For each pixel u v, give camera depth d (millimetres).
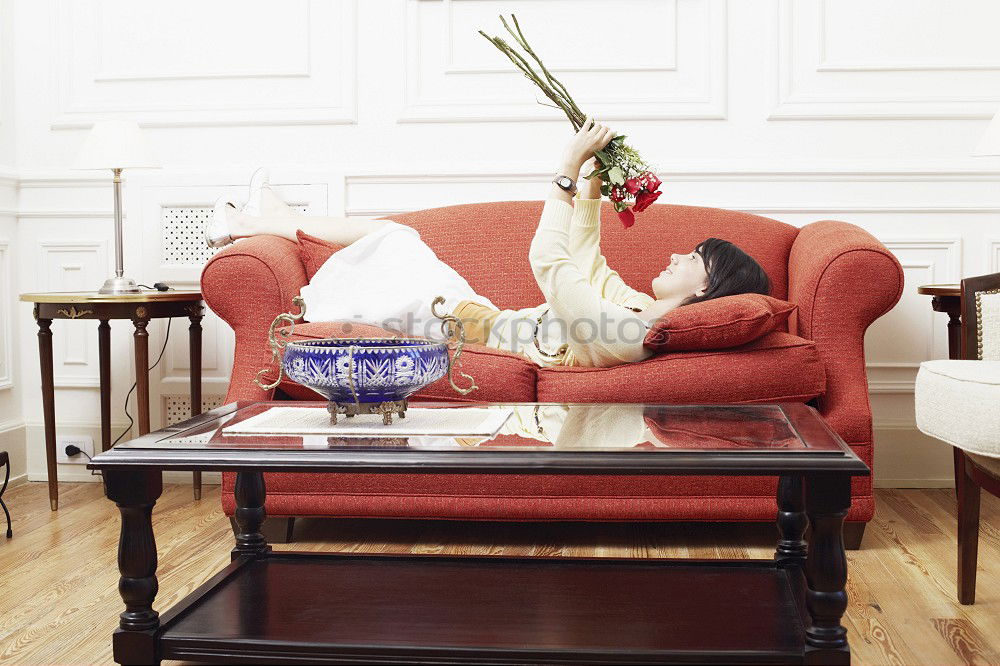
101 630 1804
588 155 1976
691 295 2361
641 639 1443
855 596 1960
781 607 1583
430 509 2270
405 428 1523
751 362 2182
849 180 3145
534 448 1375
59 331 3336
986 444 1659
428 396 2209
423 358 1566
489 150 3250
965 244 3133
